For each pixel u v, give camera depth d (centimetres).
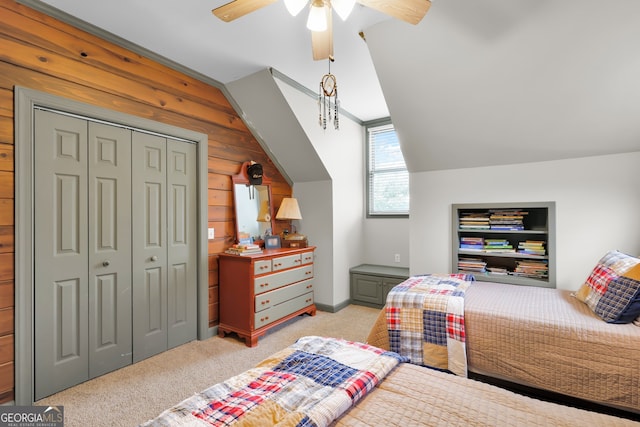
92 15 206
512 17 197
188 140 286
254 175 339
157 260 262
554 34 200
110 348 232
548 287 285
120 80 235
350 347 145
